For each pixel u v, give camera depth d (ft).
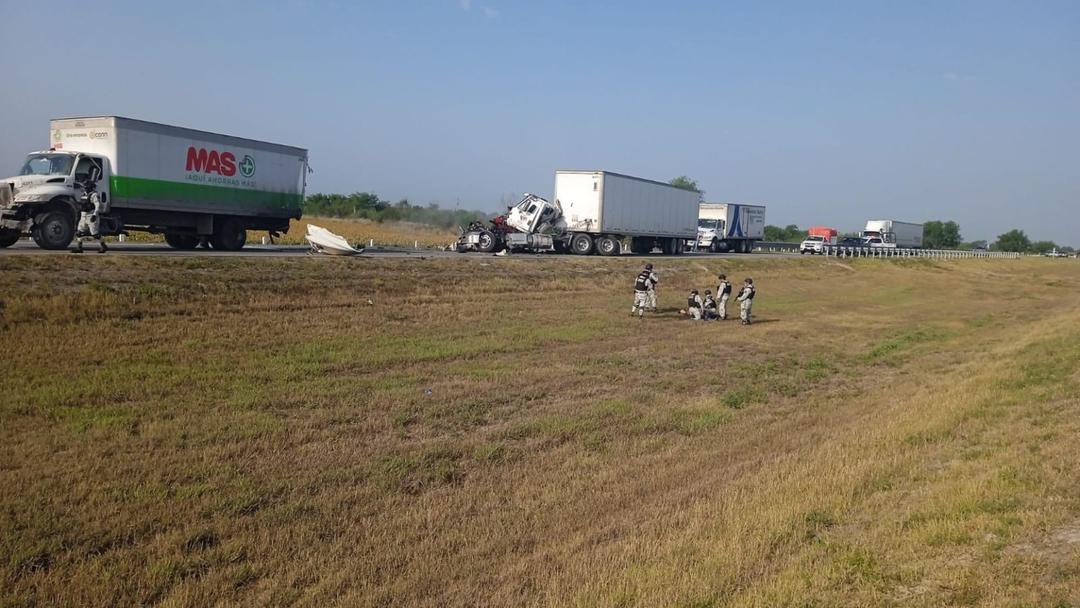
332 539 21.20
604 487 26.08
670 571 18.24
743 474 27.27
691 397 42.11
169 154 77.15
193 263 64.08
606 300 88.63
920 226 270.87
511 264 98.99
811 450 29.76
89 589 17.47
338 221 196.03
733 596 16.84
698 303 78.02
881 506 21.94
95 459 25.88
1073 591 15.05
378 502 24.02
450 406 36.78
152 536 20.59
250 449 28.32
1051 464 23.71
